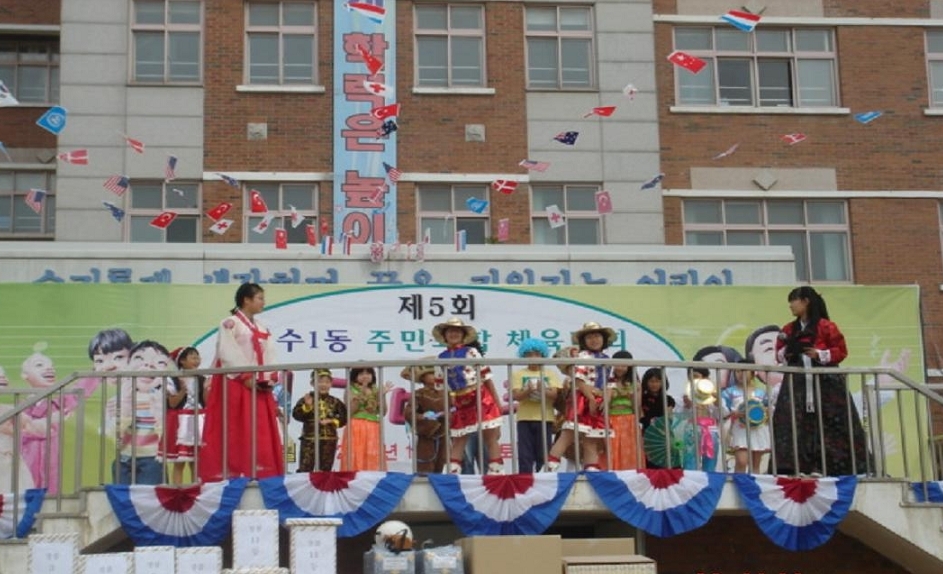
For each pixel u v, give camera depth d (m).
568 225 22.48
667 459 12.48
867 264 22.97
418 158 22.33
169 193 21.92
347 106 22.28
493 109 22.64
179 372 12.12
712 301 17.34
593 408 12.88
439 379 12.91
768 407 12.63
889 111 23.59
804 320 13.51
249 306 12.73
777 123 23.34
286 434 12.04
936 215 23.30
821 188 23.14
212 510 11.84
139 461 14.01
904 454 13.11
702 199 23.00
